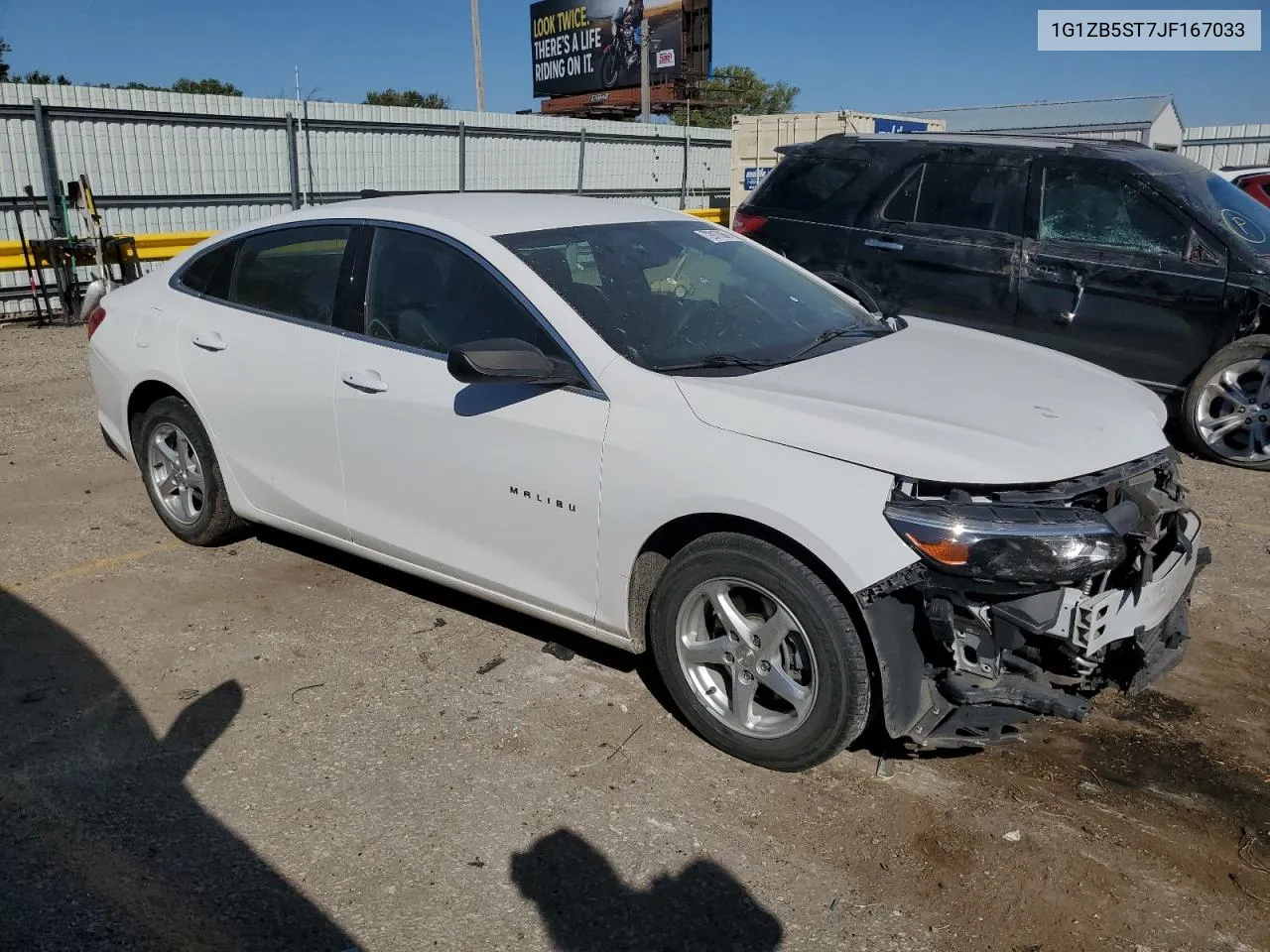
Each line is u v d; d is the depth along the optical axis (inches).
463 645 160.7
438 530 151.3
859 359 143.4
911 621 117.3
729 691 132.3
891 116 694.5
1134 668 123.1
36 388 331.0
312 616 169.8
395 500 155.1
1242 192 285.9
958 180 286.0
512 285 142.2
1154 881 110.0
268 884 109.0
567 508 134.7
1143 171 261.9
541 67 1424.7
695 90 1261.1
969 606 113.7
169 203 577.3
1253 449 255.0
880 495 113.0
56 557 192.1
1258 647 161.6
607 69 1317.7
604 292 144.2
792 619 120.6
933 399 128.2
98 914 104.1
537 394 136.9
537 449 136.0
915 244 289.3
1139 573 119.9
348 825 118.5
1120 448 124.2
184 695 145.6
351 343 157.9
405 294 154.0
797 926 103.8
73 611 170.6
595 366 133.2
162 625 166.1
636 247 159.3
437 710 142.4
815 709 121.1
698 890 108.7
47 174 504.1
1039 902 106.9
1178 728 139.1
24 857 112.5
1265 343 244.7
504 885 109.3
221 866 111.7
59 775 126.9
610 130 830.5
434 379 146.6
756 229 322.0
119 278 484.7
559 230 156.1
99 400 204.1
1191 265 252.7
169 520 197.5
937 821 119.3
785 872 111.4
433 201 166.1
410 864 112.3
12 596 175.8
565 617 141.6
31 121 514.0
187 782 126.0
